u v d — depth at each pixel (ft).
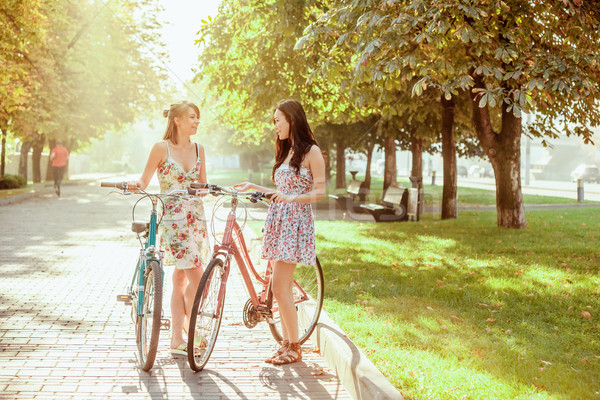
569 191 122.52
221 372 15.89
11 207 66.28
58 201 75.97
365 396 13.50
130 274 28.53
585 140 45.50
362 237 42.52
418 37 27.22
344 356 15.24
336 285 25.66
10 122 80.84
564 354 16.70
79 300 23.20
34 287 25.31
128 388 14.61
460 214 64.03
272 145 86.22
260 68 48.98
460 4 27.22
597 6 32.81
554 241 38.65
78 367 15.93
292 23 41.88
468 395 13.41
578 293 23.88
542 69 29.27
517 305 22.20
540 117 46.34
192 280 17.03
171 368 16.06
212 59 53.26
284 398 14.25
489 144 45.93
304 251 15.98
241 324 20.49
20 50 66.80
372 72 29.60
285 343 16.90
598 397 13.37
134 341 18.24
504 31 31.55
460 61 32.53
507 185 45.88
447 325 19.42
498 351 16.74
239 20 51.13
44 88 77.87
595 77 35.06
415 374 14.65
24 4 57.16
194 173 17.01
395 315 20.57
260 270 27.14
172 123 16.98
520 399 13.23
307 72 47.55
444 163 57.47
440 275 27.84
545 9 34.37
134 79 108.17
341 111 53.21
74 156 208.44
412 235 43.11
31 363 16.11
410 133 62.80
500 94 29.25
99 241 39.37
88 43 92.43
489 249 35.58
